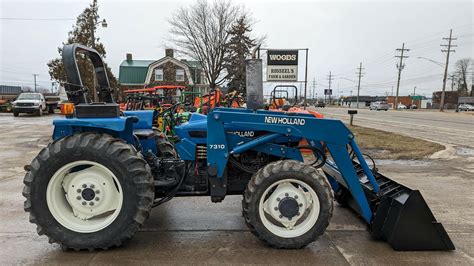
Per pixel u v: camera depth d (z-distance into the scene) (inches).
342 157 145.5
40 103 1021.8
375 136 492.7
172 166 155.3
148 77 1525.6
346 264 125.9
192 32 1029.2
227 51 1030.4
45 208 132.9
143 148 168.6
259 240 146.2
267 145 149.0
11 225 161.6
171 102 519.2
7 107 1202.0
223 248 138.6
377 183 155.9
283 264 125.5
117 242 134.1
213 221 168.1
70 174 137.5
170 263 126.2
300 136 143.9
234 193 154.9
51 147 132.8
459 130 647.8
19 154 352.8
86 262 126.9
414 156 339.6
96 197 136.6
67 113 158.4
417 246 136.3
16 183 235.3
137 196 132.9
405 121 933.2
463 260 129.6
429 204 194.1
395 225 136.1
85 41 1163.3
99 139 133.0
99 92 155.2
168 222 166.7
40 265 124.6
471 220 170.6
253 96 153.0
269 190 138.4
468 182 243.1
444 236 136.6
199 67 1244.5
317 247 140.0
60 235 132.7
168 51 1378.0
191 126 153.6
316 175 137.6
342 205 187.2
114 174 132.5
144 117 179.8
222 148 142.9
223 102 308.8
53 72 1310.3
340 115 1269.7
